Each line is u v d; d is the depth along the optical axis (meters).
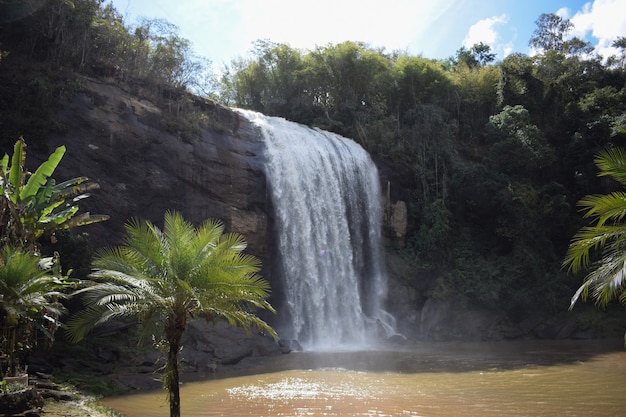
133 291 12.73
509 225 46.38
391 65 59.81
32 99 29.41
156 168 32.56
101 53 35.41
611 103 59.19
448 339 40.72
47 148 28.77
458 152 54.41
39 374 19.36
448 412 16.00
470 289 42.75
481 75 59.84
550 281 43.66
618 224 14.71
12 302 14.80
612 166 14.40
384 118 51.84
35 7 31.67
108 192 30.11
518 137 51.22
